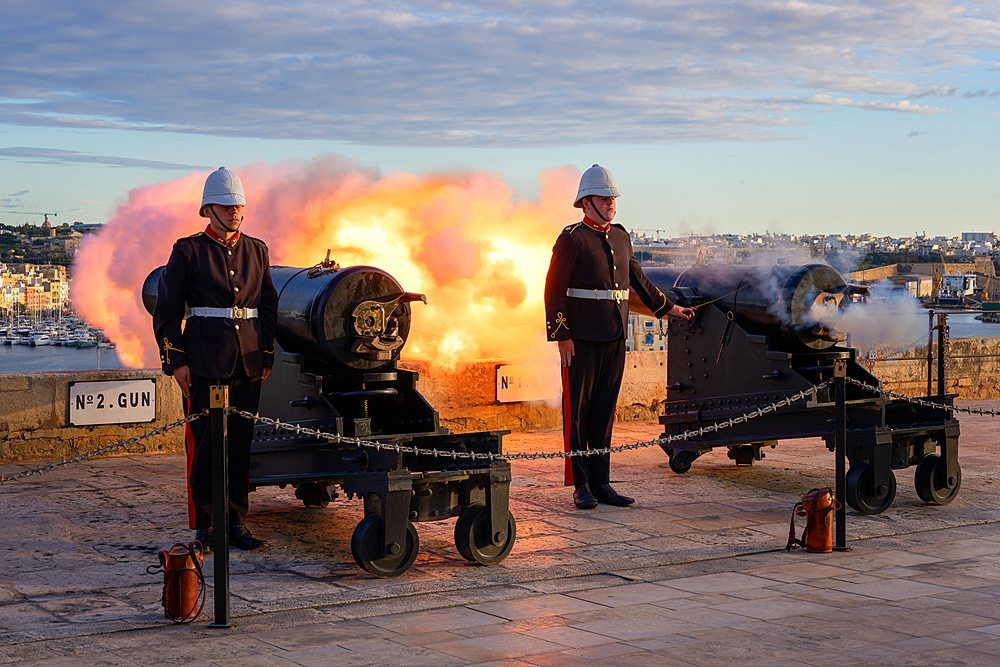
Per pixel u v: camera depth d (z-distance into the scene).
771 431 7.45
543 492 7.49
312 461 5.66
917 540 6.10
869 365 12.76
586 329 6.94
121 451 8.76
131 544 5.66
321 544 5.81
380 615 4.44
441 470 5.49
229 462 5.66
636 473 8.33
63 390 8.45
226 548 4.24
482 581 5.04
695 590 4.90
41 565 5.18
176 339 5.54
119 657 3.79
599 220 7.07
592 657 3.81
